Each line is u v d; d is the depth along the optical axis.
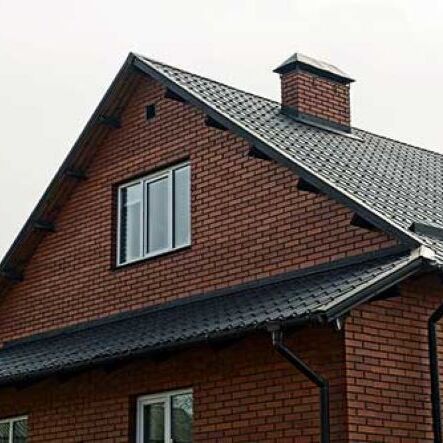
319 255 11.67
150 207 14.56
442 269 9.90
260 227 12.57
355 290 9.61
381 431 10.07
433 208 12.29
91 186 15.45
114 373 13.03
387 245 10.81
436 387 10.43
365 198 11.48
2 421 14.83
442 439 10.33
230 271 12.81
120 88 14.98
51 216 15.87
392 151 15.59
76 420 13.43
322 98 15.38
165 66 15.04
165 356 11.88
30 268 16.19
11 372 12.89
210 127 13.73
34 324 15.77
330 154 13.57
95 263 14.98
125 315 14.15
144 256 14.38
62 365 11.95
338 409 10.02
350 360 10.08
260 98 15.62
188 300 13.25
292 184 12.27
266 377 10.97
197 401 11.75
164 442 12.23
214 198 13.38
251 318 10.15
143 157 14.73
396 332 10.46
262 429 10.87
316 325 9.64
